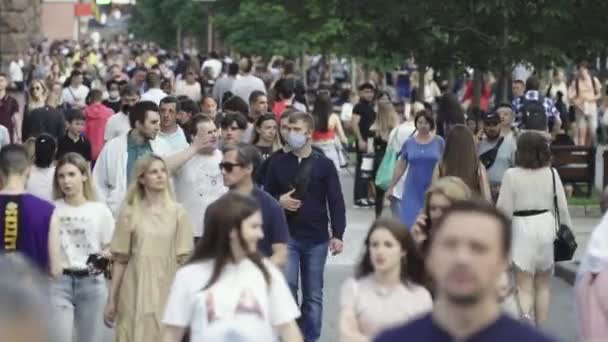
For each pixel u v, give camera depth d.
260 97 32.81
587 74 53.00
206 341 12.82
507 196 21.62
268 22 84.88
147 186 17.73
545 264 21.72
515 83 40.31
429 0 42.75
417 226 16.58
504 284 12.09
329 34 62.12
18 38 108.94
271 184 21.47
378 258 14.18
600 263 14.66
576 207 38.59
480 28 43.03
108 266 19.16
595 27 41.84
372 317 14.14
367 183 39.78
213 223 13.01
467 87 58.47
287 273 21.03
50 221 17.52
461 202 8.37
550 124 41.38
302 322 21.42
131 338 17.73
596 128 54.06
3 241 17.38
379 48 44.19
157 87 39.16
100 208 18.58
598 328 14.59
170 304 13.07
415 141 26.53
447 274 8.12
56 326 6.54
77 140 30.23
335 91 78.75
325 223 21.42
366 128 39.47
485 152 27.44
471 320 8.16
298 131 21.08
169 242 17.73
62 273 18.31
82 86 50.91
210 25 121.81
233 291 12.92
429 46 43.88
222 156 19.91
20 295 6.21
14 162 17.44
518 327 8.16
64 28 165.75
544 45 42.19
